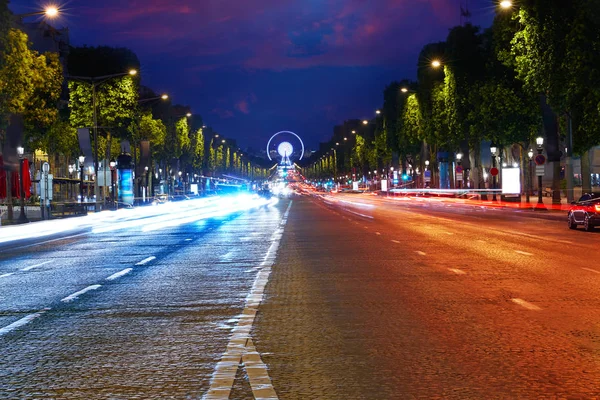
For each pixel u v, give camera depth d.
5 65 50.34
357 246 25.08
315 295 13.56
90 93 80.88
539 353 8.34
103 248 28.20
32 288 16.06
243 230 37.28
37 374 7.90
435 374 7.46
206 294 14.12
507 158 86.69
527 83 44.53
